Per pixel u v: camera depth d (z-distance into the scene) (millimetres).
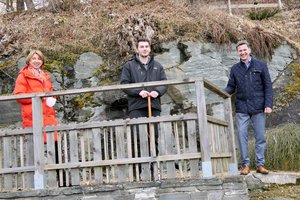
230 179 4516
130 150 4715
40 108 4805
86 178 4730
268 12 11773
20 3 11461
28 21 9328
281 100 8430
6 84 8180
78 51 8344
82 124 4777
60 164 4719
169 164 4691
